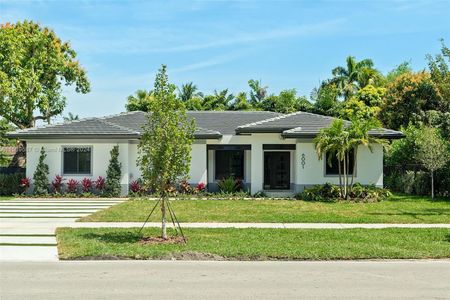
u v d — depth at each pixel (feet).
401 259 37.27
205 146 89.10
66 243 41.50
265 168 91.86
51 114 124.88
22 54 112.27
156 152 42.91
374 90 150.82
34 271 32.58
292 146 88.22
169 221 55.88
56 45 123.65
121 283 29.04
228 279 30.25
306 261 36.63
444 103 114.21
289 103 160.04
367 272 32.60
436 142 80.38
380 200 77.71
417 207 69.15
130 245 40.68
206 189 88.53
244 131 86.07
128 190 88.12
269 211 64.69
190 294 26.43
